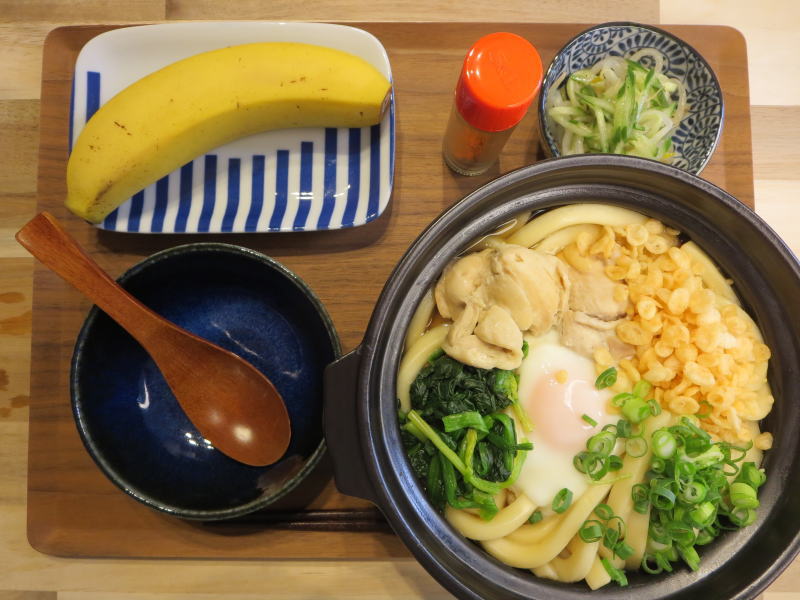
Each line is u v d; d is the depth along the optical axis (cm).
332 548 35
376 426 27
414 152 37
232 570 37
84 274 32
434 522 27
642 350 30
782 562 26
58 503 35
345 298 36
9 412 37
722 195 27
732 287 30
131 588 37
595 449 30
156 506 30
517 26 38
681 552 29
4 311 38
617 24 34
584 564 29
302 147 37
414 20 39
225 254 32
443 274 31
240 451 35
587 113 36
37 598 37
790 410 29
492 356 29
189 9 39
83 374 31
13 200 38
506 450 30
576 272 31
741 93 38
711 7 40
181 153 35
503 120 30
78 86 35
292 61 33
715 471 29
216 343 36
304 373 36
